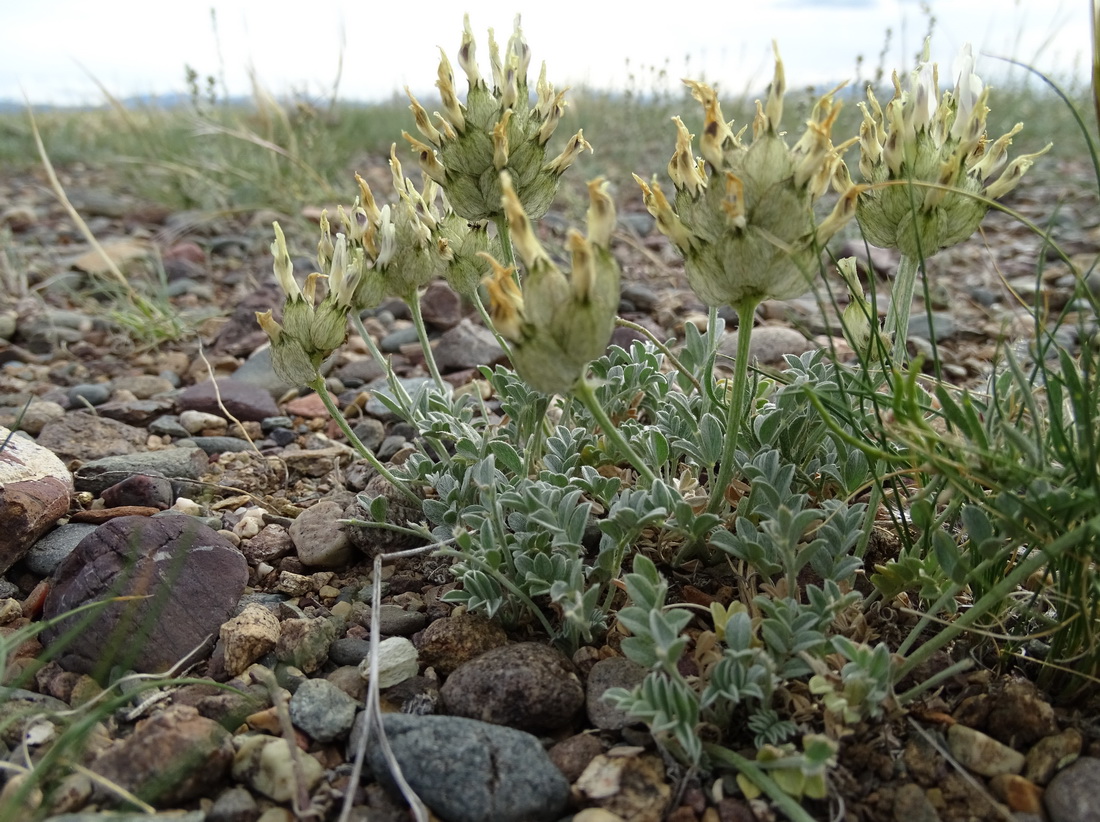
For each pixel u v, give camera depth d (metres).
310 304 0.19
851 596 0.15
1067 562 0.15
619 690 0.15
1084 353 0.15
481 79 0.19
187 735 0.15
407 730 0.15
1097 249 0.50
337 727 0.16
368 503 0.20
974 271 0.48
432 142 0.20
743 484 0.20
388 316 0.43
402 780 0.14
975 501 0.16
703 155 0.15
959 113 0.16
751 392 0.20
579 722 0.17
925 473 0.18
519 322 0.15
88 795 0.14
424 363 0.37
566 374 0.15
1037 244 0.53
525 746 0.15
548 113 0.20
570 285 0.14
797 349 0.34
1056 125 0.87
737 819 0.14
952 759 0.15
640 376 0.23
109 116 0.99
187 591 0.19
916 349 0.36
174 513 0.21
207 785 0.15
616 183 0.68
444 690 0.17
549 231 0.56
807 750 0.14
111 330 0.42
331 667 0.18
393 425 0.31
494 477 0.18
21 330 0.42
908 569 0.17
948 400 0.16
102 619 0.18
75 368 0.38
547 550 0.18
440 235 0.22
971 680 0.16
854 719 0.14
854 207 0.15
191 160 0.68
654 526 0.20
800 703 0.15
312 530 0.22
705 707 0.15
